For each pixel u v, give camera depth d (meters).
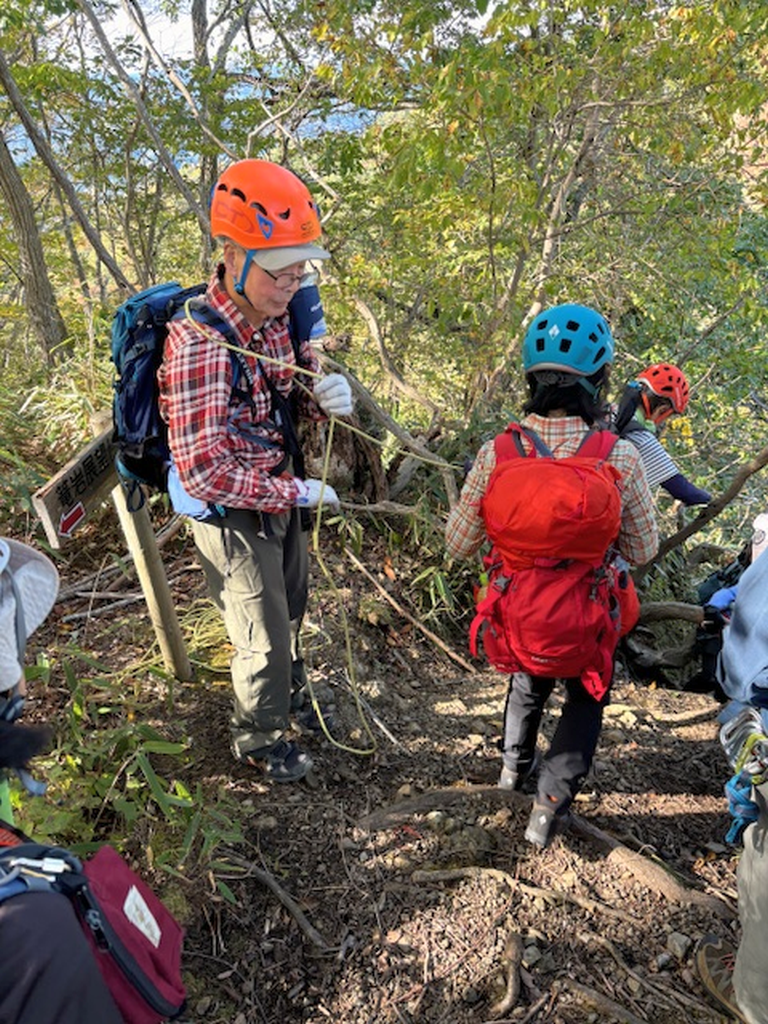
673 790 3.09
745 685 1.85
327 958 2.33
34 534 3.99
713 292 8.15
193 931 2.36
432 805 2.80
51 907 0.98
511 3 4.53
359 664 3.51
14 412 4.87
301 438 4.19
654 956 2.38
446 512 4.40
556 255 6.52
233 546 2.41
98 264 10.12
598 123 6.00
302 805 2.76
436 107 4.94
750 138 5.93
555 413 2.33
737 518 8.86
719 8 4.87
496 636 2.36
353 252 7.84
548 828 2.54
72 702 2.82
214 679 3.23
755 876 1.91
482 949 2.36
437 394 7.88
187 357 2.16
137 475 2.49
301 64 7.71
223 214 2.10
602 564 2.27
